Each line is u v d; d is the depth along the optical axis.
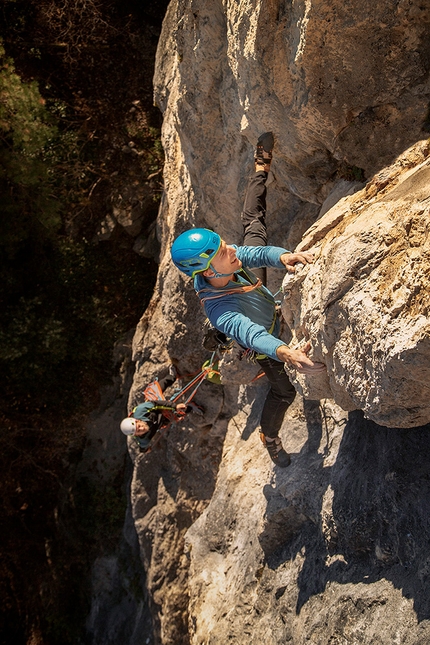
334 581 4.29
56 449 13.05
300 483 4.99
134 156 12.48
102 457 12.84
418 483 3.78
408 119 3.95
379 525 4.00
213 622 6.02
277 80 4.32
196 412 8.04
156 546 9.26
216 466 8.23
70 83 12.66
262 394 6.90
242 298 3.80
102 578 12.54
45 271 12.53
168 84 8.62
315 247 3.82
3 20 12.54
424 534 3.63
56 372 12.72
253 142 5.12
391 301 2.98
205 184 6.60
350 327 3.26
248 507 6.25
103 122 12.58
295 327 4.02
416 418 3.26
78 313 12.46
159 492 9.32
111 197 12.45
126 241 12.55
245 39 4.45
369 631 3.74
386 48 3.84
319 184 4.82
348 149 4.19
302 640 4.32
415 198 3.14
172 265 8.13
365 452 4.37
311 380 3.92
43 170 11.45
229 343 4.45
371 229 3.16
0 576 13.30
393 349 2.90
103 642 11.97
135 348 10.25
